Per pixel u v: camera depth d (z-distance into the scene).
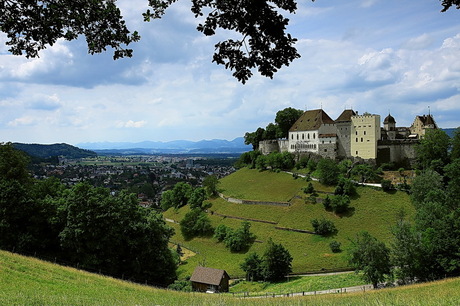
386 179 116.88
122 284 52.66
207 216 128.38
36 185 79.31
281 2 13.80
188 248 113.62
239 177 161.25
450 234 64.12
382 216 100.12
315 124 144.00
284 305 35.81
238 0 13.63
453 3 13.60
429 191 87.75
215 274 81.00
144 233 69.75
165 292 51.94
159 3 15.71
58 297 34.44
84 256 63.09
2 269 45.78
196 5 14.06
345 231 98.56
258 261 89.25
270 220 113.12
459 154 109.12
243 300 43.75
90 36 16.42
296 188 126.69
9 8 14.66
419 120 149.38
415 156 123.94
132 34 16.58
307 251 94.62
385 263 66.25
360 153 129.50
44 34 15.36
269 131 179.12
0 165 72.75
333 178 120.25
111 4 15.91
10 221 64.06
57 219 65.56
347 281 75.62
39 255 65.06
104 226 64.00
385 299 35.56
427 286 52.19
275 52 14.36
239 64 14.70
